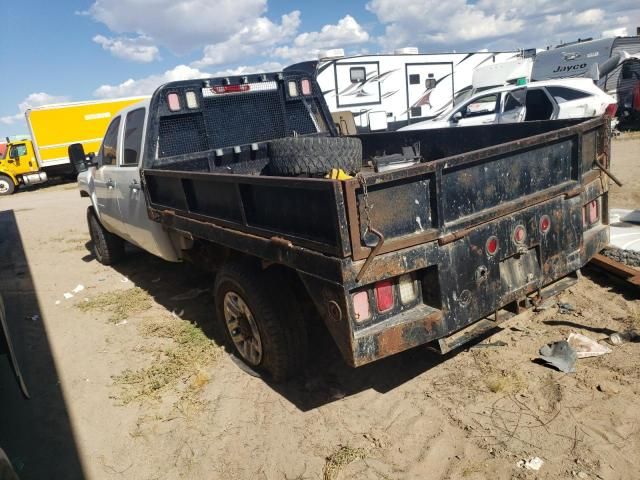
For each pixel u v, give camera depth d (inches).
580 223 144.6
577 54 724.0
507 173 126.2
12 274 305.6
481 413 121.1
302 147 177.6
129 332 195.6
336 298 107.0
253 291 135.1
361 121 651.5
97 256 305.7
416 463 108.7
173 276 259.4
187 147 202.7
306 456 116.0
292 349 136.8
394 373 142.7
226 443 124.6
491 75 683.4
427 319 113.5
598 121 148.3
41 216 544.7
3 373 176.1
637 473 98.6
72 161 253.3
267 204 124.4
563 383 127.5
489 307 123.4
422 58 697.0
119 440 132.0
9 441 136.2
